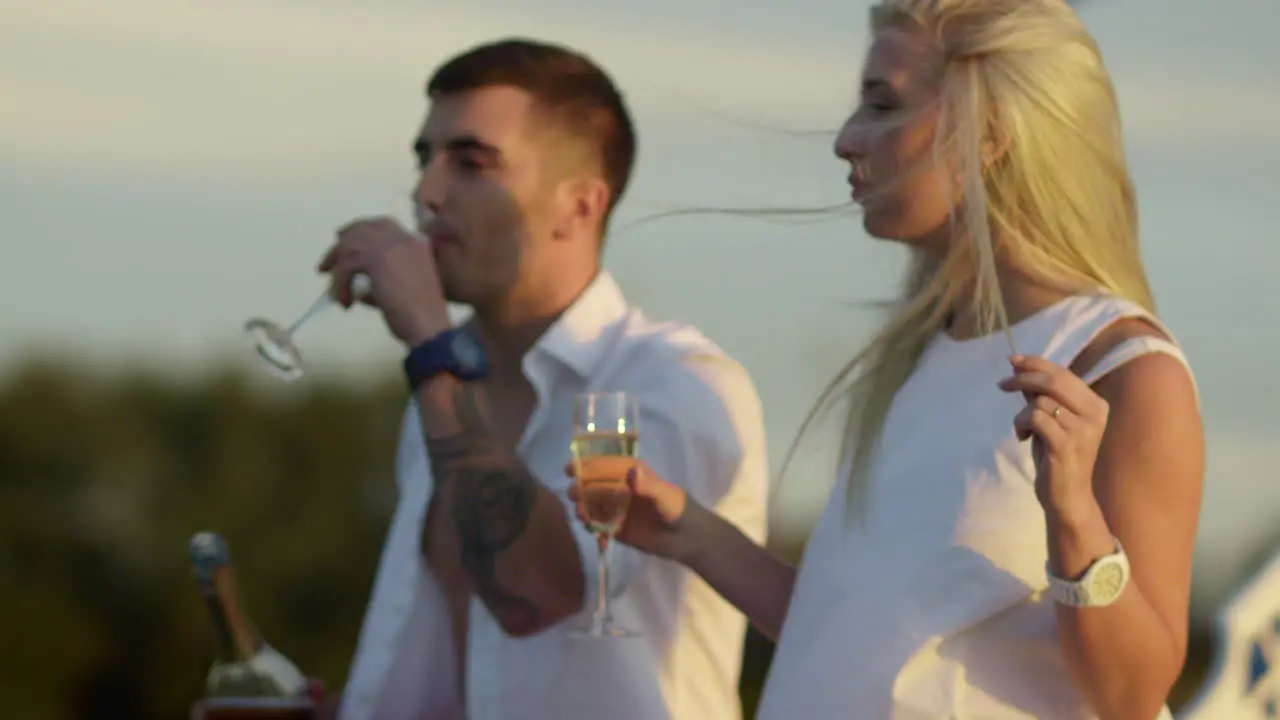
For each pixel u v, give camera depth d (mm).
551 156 4195
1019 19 3092
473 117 4164
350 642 29797
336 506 30156
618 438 3531
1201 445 2910
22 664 29266
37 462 29938
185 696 29609
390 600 4215
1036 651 2918
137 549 29859
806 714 3033
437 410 3939
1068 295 3057
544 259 4199
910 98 3148
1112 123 3139
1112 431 2881
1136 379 2898
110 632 29812
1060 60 3088
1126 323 2965
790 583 3590
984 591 2910
